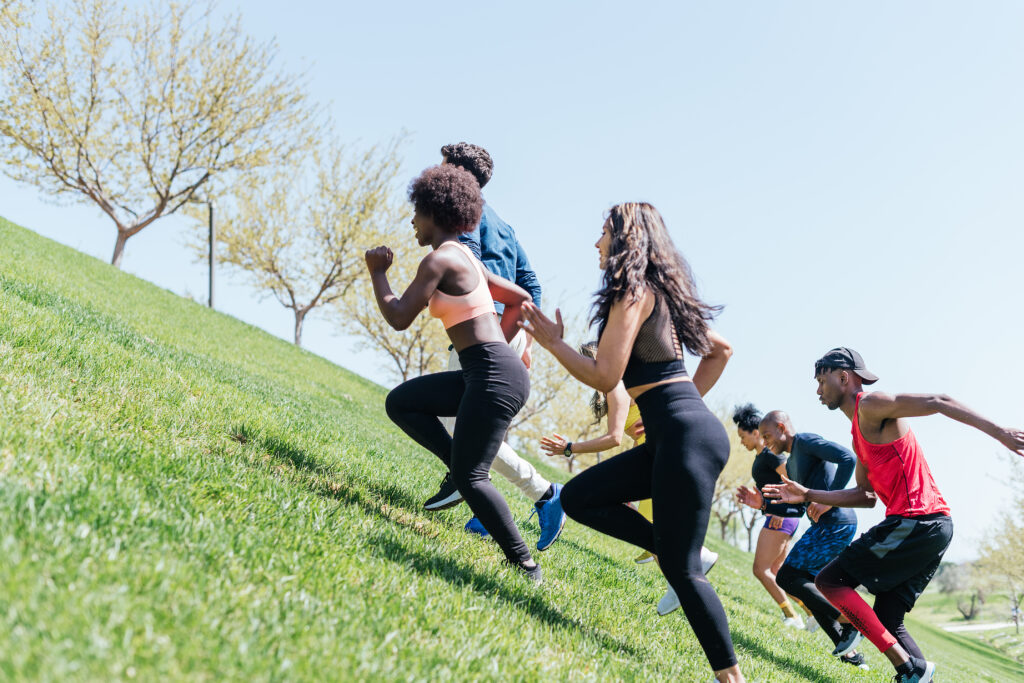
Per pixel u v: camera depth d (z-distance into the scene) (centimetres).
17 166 2550
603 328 326
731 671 304
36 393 382
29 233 1539
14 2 2355
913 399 428
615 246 334
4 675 164
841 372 472
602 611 411
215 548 261
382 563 317
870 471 461
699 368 372
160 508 284
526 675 263
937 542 443
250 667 197
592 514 359
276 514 334
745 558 2248
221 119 2656
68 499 259
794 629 744
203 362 791
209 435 456
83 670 172
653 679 324
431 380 417
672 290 326
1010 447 392
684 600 308
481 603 320
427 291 358
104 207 2666
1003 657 3109
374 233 3341
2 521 224
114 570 219
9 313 530
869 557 452
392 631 251
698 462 306
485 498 375
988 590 7519
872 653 766
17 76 2478
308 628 230
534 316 322
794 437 651
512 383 367
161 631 199
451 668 246
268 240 3300
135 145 2630
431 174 377
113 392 453
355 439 704
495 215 505
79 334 566
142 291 1516
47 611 188
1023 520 4259
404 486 547
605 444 512
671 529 307
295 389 1076
